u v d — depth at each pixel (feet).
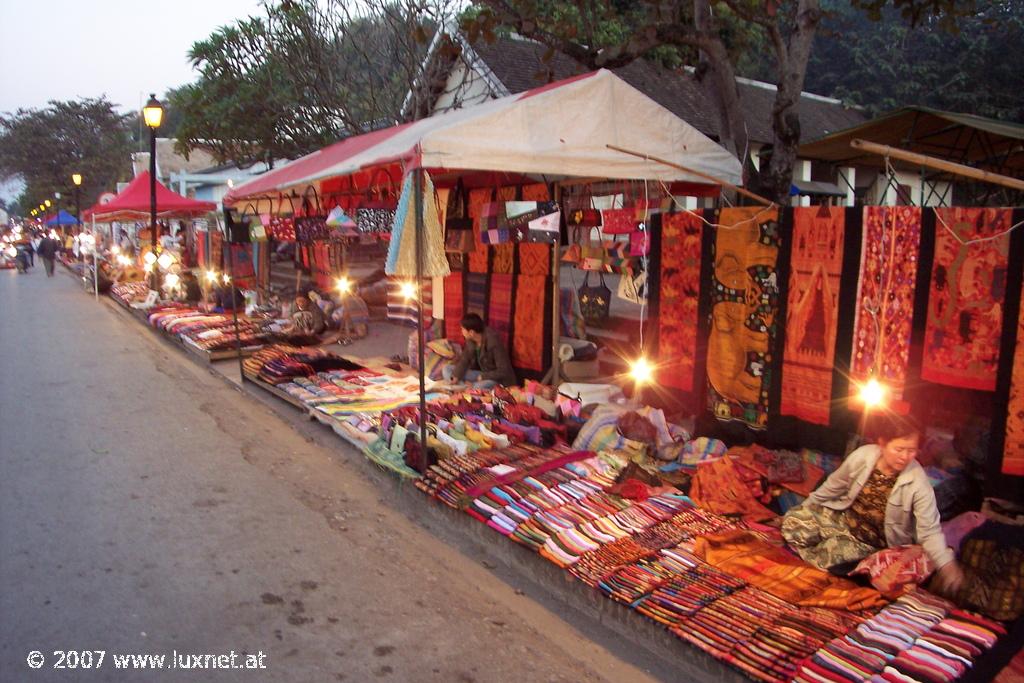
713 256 16.75
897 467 11.64
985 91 64.64
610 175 18.19
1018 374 12.53
